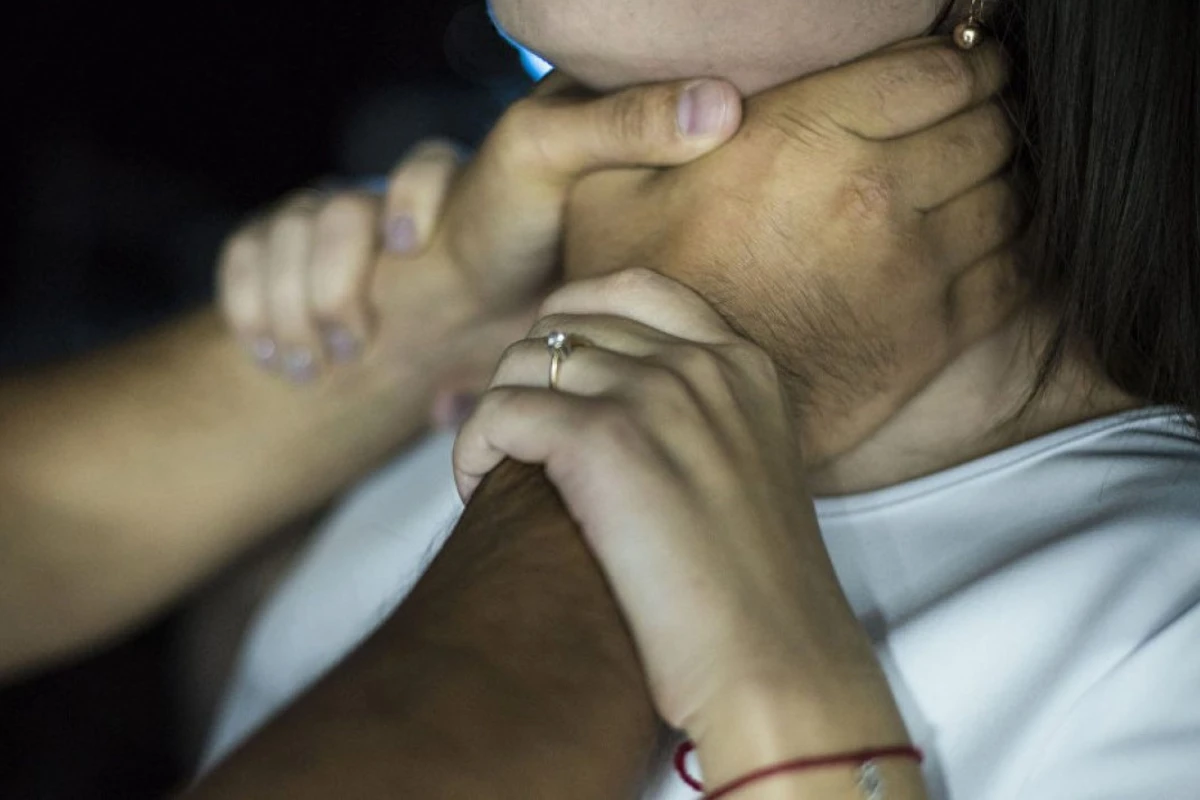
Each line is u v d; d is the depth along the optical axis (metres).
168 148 2.71
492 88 2.62
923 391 0.89
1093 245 0.87
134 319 2.49
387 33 2.67
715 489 0.63
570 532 0.63
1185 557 0.82
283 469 1.18
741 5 0.80
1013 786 0.77
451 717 0.55
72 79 2.67
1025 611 0.80
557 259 1.05
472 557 0.64
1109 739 0.77
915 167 0.83
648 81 0.85
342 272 1.12
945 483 0.88
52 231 2.53
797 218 0.81
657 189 0.85
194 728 1.42
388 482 1.16
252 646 1.16
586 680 0.59
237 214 2.69
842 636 0.63
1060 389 0.92
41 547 1.13
